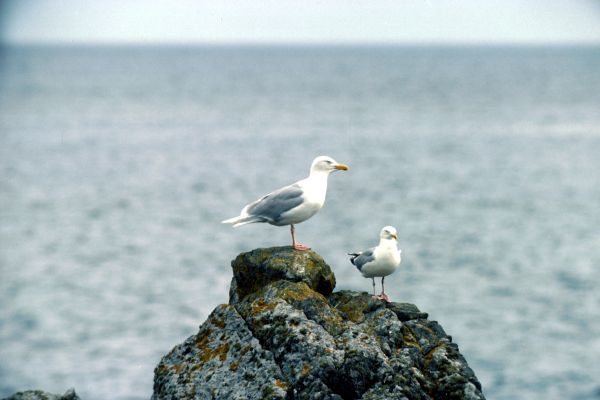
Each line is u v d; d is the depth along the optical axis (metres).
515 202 69.62
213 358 11.86
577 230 57.94
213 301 39.62
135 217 64.81
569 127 136.12
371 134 129.88
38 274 46.41
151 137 130.12
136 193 76.88
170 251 51.91
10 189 79.81
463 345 32.66
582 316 36.62
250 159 100.88
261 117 164.25
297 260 13.04
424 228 58.41
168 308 38.38
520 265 47.00
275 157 102.56
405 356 11.84
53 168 94.62
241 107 188.88
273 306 12.03
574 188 77.06
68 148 115.19
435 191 75.44
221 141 123.31
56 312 38.12
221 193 76.12
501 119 152.00
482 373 29.67
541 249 51.53
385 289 41.38
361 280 42.78
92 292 41.91
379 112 171.12
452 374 11.70
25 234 58.75
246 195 74.88
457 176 85.06
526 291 41.06
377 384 11.23
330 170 13.72
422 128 137.75
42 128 143.75
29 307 39.22
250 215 13.67
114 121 157.88
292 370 11.28
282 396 10.96
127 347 32.97
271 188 78.62
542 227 59.09
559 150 106.56
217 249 52.09
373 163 95.62
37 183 83.56
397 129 136.88
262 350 11.60
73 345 33.31
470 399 11.46
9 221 63.81
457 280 43.28
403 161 96.88
